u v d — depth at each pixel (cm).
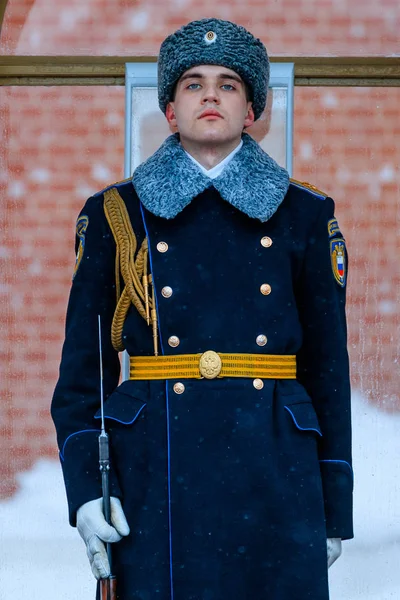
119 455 845
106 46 1288
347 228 1312
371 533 1262
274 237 873
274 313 856
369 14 1282
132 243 874
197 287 855
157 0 1287
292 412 842
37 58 1281
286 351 860
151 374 852
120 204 890
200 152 888
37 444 1298
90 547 823
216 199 874
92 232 891
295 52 1284
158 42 1290
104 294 883
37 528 1277
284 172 888
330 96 1302
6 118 1309
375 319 1305
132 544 829
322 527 835
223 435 830
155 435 837
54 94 1308
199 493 823
